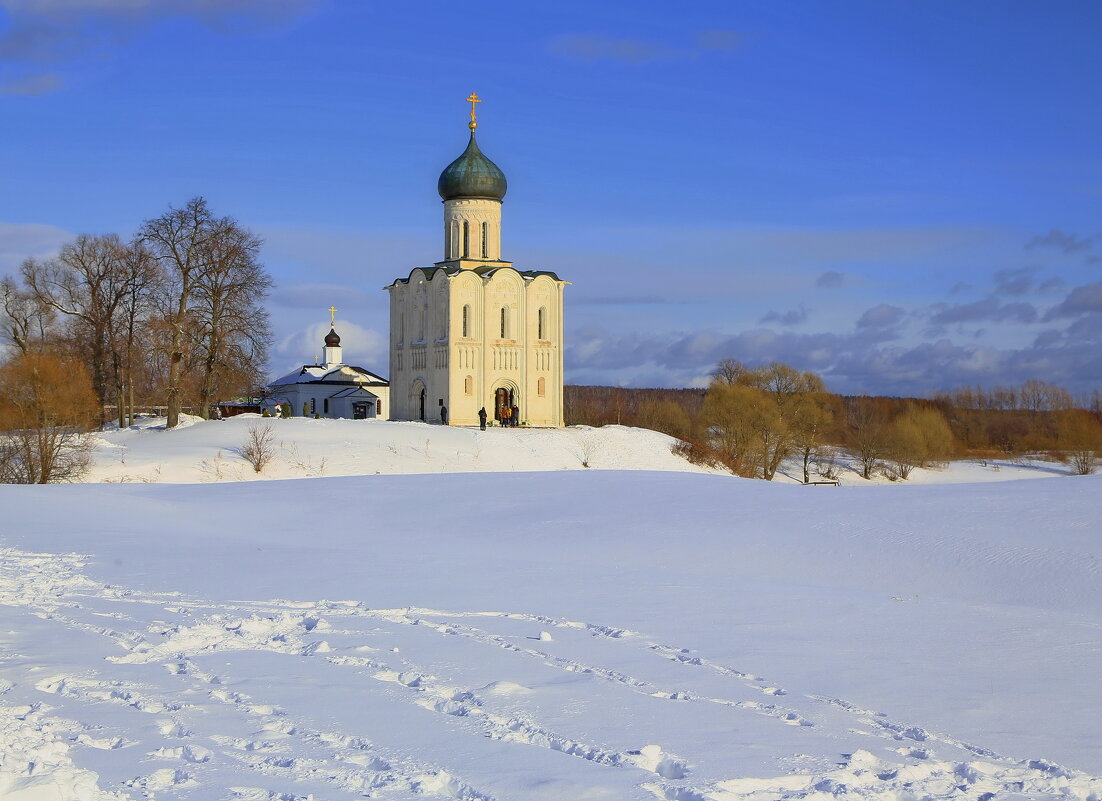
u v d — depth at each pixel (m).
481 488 48.09
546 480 49.75
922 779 12.41
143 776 11.30
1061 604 25.00
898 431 125.44
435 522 40.47
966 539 31.36
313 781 11.35
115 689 15.16
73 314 93.88
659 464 86.06
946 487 45.16
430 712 14.25
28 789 10.38
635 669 17.20
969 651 19.09
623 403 170.62
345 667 16.95
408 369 106.50
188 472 71.56
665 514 38.25
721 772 12.13
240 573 28.08
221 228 88.31
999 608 23.47
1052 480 48.44
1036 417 169.75
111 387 95.94
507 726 13.72
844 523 34.62
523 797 11.12
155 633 19.52
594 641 19.42
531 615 22.02
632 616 22.05
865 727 14.41
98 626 20.22
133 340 92.88
